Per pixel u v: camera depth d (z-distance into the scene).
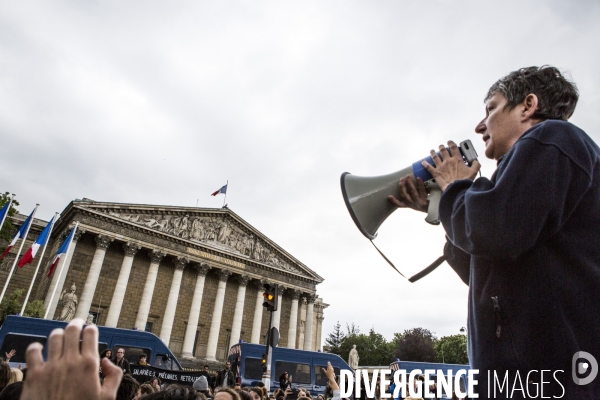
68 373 1.29
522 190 1.98
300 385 32.47
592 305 1.97
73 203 58.28
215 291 70.25
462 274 2.74
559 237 2.09
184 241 66.00
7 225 52.22
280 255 77.94
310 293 79.50
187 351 61.53
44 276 60.09
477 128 3.03
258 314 71.19
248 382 31.33
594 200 2.09
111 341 26.89
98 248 58.72
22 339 24.19
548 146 2.10
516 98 2.65
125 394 8.12
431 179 2.83
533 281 2.06
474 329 2.32
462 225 2.20
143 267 64.56
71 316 52.47
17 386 5.21
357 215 2.91
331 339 135.75
